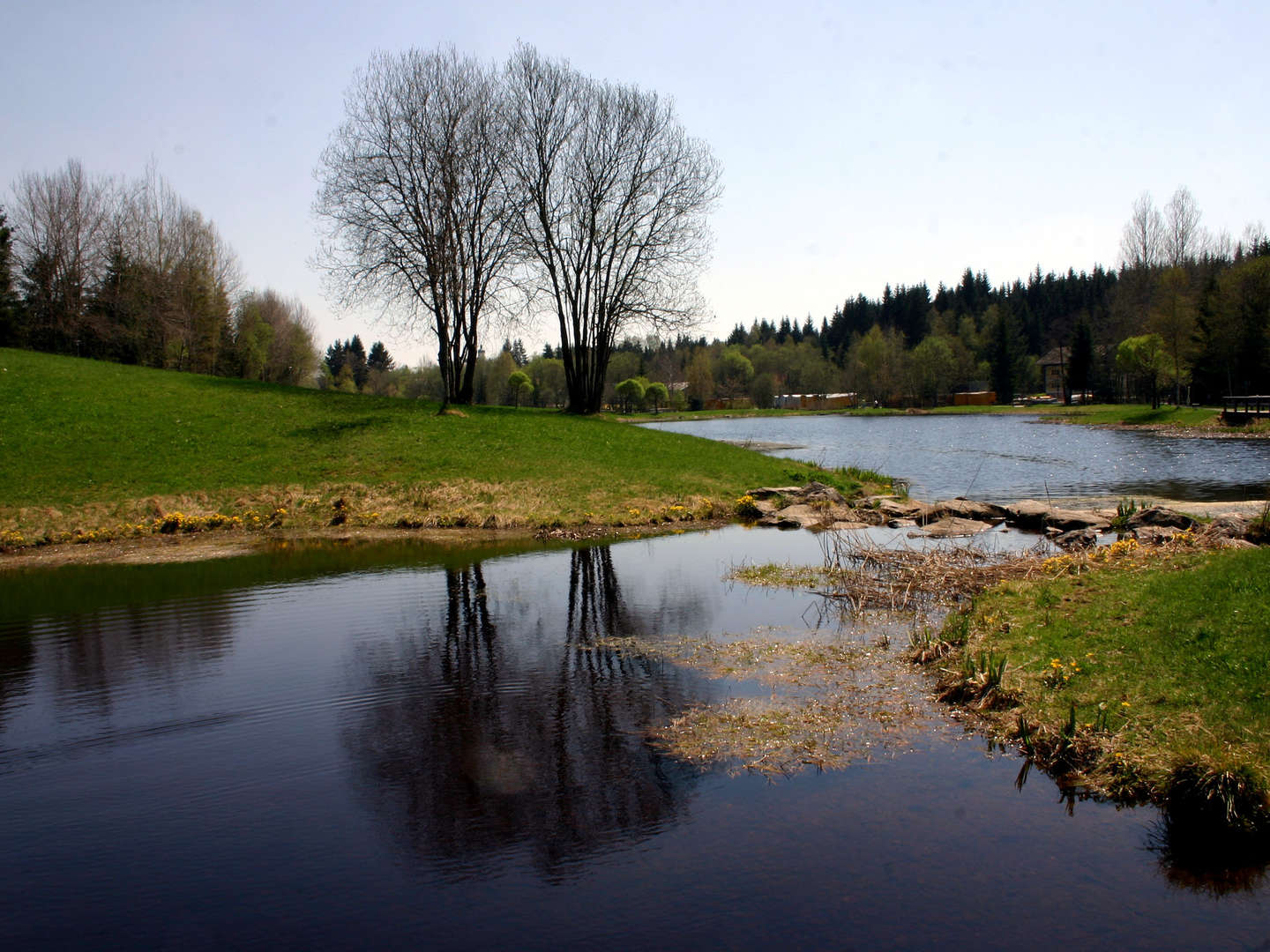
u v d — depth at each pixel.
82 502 21.28
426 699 9.19
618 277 44.84
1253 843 5.95
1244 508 19.19
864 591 13.38
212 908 5.50
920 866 5.76
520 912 5.37
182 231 60.88
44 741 8.27
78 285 55.03
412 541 19.36
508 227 41.09
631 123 42.03
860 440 55.00
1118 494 25.00
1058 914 5.20
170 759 7.83
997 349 111.06
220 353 66.81
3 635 12.04
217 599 13.99
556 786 7.07
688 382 121.19
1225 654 7.80
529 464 26.48
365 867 5.95
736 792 6.88
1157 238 78.62
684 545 18.69
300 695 9.38
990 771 7.13
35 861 6.13
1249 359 60.75
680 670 9.93
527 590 14.38
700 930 5.12
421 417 33.09
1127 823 6.25
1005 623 10.21
